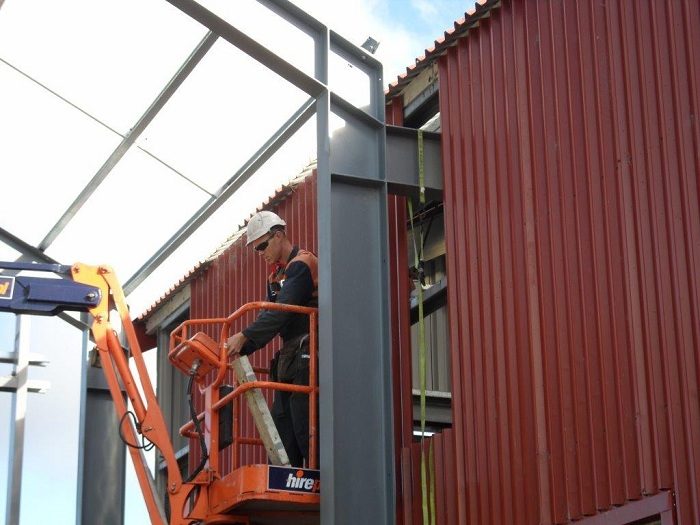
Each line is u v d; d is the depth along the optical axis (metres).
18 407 20.17
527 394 11.43
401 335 13.52
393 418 12.62
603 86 11.05
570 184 11.28
